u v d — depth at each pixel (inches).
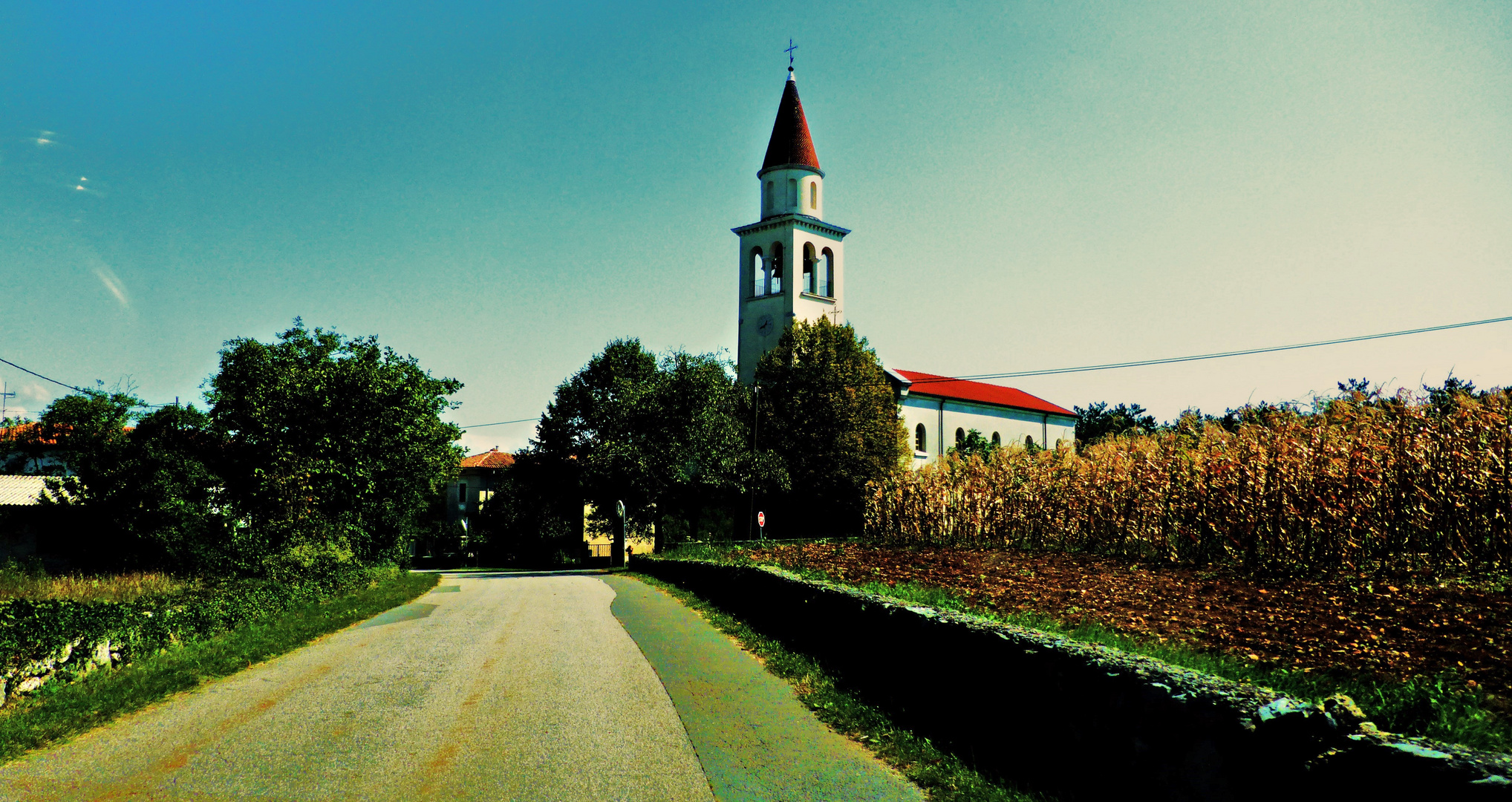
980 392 2691.9
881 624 354.0
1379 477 567.2
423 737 296.5
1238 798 164.6
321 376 1093.1
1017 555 863.1
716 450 1841.8
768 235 2348.7
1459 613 336.2
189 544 1002.1
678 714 326.0
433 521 2866.6
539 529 2536.9
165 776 254.8
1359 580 484.1
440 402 1371.8
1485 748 178.1
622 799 230.4
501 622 653.9
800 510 2062.0
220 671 423.2
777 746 280.4
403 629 613.9
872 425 2004.2
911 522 1314.0
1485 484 518.0
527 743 286.4
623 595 912.9
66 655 384.8
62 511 1064.8
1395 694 221.3
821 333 2065.7
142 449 1054.4
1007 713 251.8
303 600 753.0
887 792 232.1
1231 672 260.7
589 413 2100.1
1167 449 800.3
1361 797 139.9
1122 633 346.6
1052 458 1032.2
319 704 351.9
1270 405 699.4
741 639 530.9
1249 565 618.2
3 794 240.7
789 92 2391.7
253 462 1102.4
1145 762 190.9
